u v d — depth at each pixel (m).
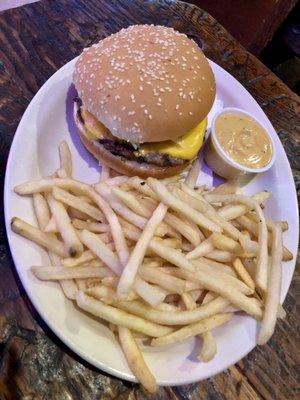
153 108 0.25
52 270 0.21
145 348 0.22
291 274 0.26
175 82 0.26
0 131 0.27
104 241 0.23
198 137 0.28
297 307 0.27
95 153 0.27
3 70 0.30
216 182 0.31
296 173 0.33
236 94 0.33
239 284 0.23
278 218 0.29
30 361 0.21
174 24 0.36
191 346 0.23
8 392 0.20
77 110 0.28
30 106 0.27
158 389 0.22
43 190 0.23
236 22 0.50
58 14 0.33
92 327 0.22
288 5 0.46
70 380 0.22
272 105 0.35
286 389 0.24
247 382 0.24
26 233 0.22
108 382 0.22
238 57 0.37
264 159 0.30
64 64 0.31
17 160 0.25
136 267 0.20
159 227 0.23
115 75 0.25
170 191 0.24
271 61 0.56
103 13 0.35
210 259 0.24
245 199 0.25
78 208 0.23
